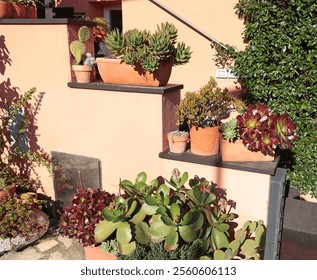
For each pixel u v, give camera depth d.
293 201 3.18
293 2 3.31
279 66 3.52
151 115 2.59
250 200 2.35
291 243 2.84
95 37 4.69
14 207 2.97
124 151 2.79
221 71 4.12
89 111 2.88
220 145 2.49
